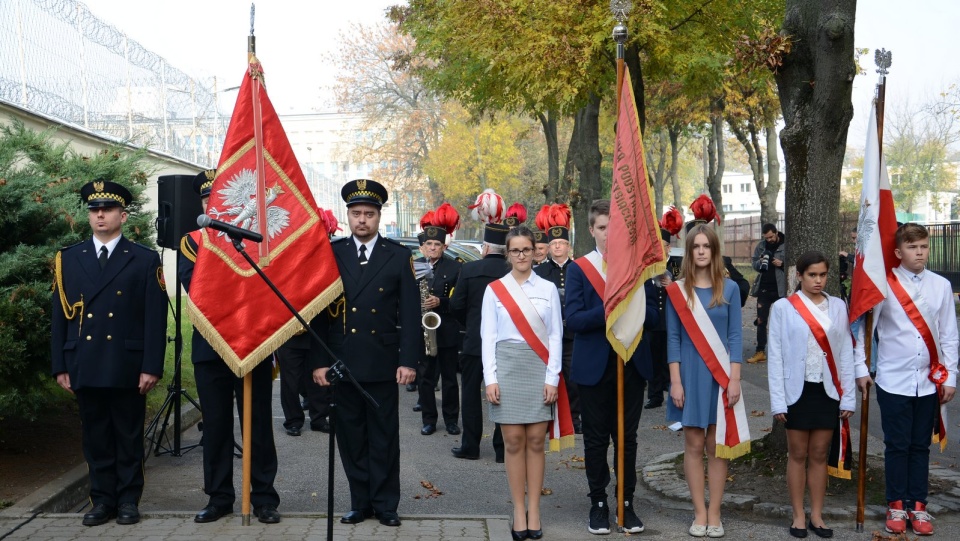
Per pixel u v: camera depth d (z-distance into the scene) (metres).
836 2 7.65
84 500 7.62
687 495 7.41
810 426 6.43
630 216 6.42
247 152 6.55
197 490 7.98
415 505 7.58
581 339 6.72
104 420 6.59
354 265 6.80
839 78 7.70
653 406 11.89
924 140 68.00
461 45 17.84
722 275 6.57
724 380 6.43
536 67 15.54
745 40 8.02
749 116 29.89
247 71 6.59
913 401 6.65
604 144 36.66
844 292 13.83
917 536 6.43
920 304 6.65
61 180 8.51
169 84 22.64
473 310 9.25
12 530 6.25
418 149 54.12
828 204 7.87
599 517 6.61
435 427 10.73
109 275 6.59
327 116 94.25
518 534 6.51
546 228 10.30
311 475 8.55
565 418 6.61
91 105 16.80
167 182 8.94
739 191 121.38
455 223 10.95
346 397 6.69
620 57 6.75
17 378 7.55
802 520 6.50
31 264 7.58
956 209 74.81
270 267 6.48
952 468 8.30
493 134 45.53
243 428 6.49
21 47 13.52
